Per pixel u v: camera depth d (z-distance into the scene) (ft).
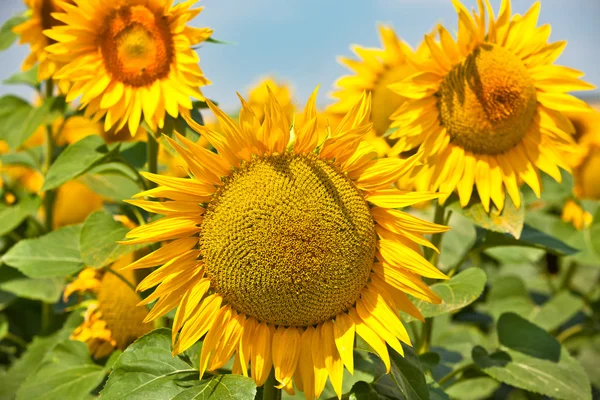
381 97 4.23
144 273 3.48
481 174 3.45
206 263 2.91
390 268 2.97
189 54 3.35
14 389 3.90
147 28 3.35
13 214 4.15
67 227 3.67
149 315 2.92
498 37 3.46
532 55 3.46
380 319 2.92
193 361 3.03
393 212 2.95
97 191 4.04
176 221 2.90
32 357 3.98
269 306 2.89
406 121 3.45
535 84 3.46
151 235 2.88
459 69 3.41
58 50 3.36
